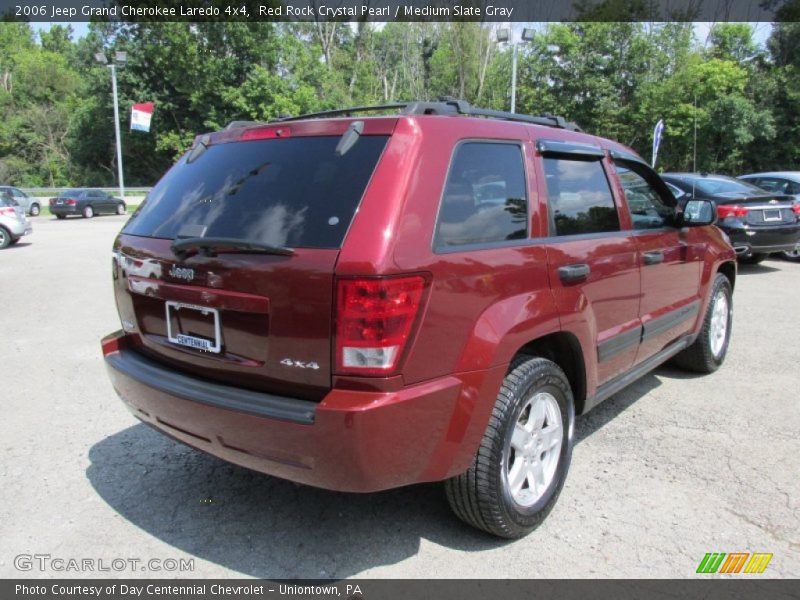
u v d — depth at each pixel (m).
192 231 2.77
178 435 2.86
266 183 2.74
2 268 12.34
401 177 2.46
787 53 35.75
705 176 10.84
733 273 5.57
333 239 2.38
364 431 2.27
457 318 2.51
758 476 3.54
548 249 3.03
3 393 5.04
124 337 3.34
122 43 47.38
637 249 3.79
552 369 3.01
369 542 2.99
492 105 43.69
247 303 2.51
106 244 17.11
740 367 5.51
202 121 46.91
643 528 3.05
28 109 56.12
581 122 34.66
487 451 2.70
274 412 2.40
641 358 4.10
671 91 32.00
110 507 3.32
